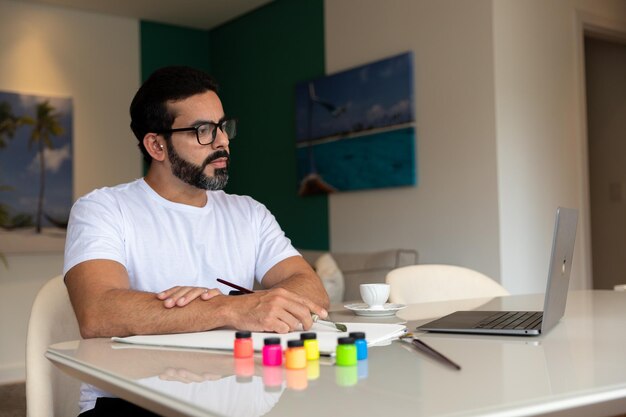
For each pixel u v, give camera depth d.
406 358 1.06
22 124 5.34
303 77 5.34
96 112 5.69
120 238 1.66
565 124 4.30
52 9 5.52
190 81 1.71
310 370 0.97
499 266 3.93
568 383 0.87
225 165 1.74
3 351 4.86
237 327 1.32
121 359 1.12
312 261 4.96
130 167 5.84
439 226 4.27
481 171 4.02
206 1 5.54
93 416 1.34
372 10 4.71
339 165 4.93
